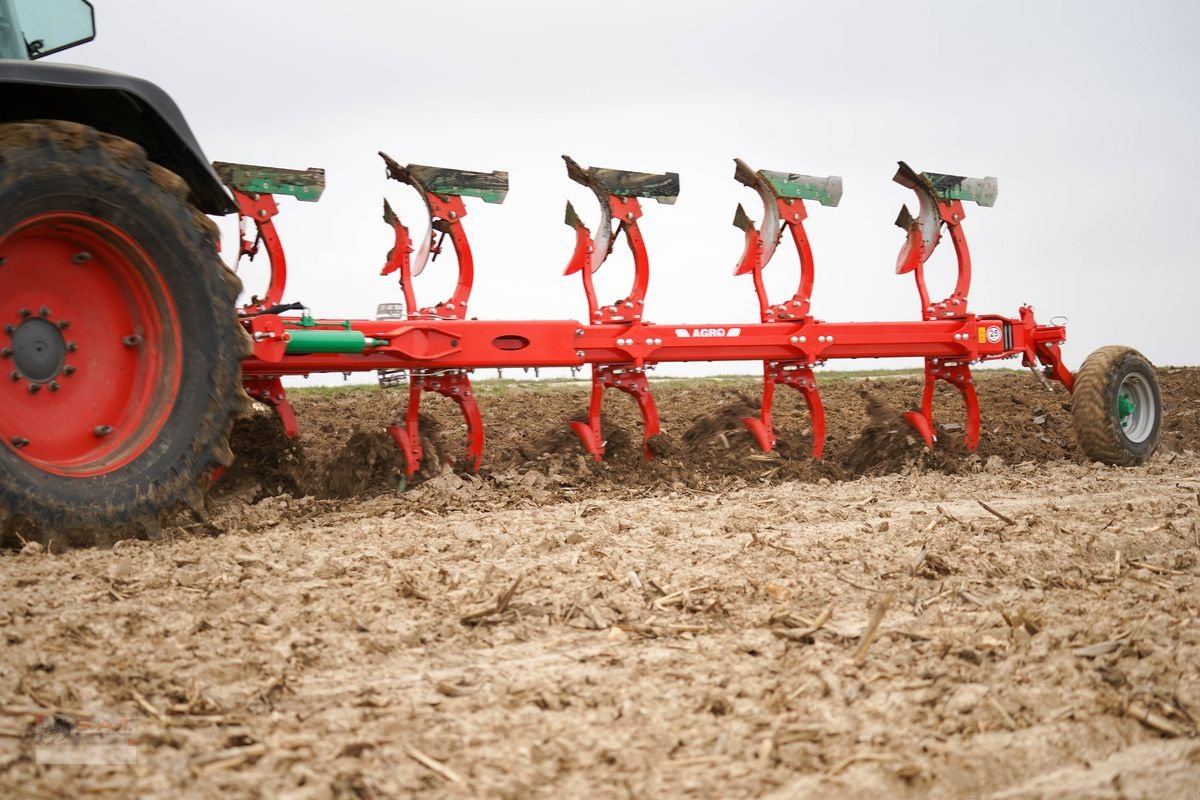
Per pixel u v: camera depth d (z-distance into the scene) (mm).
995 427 9156
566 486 6711
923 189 7996
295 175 6652
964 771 2449
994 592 3930
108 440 4664
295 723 2635
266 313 5895
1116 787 2420
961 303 8070
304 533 4859
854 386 11172
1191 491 6586
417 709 2734
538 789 2332
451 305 6652
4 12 5090
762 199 7641
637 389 7191
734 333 7270
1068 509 5609
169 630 3238
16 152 4258
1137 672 3025
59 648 3006
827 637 3342
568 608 3605
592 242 7164
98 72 4586
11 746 2395
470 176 6730
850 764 2455
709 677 2984
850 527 5113
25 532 4293
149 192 4660
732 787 2348
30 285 4496
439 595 3734
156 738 2484
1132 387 8406
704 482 6969
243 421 6270
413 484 6477
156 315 4758
